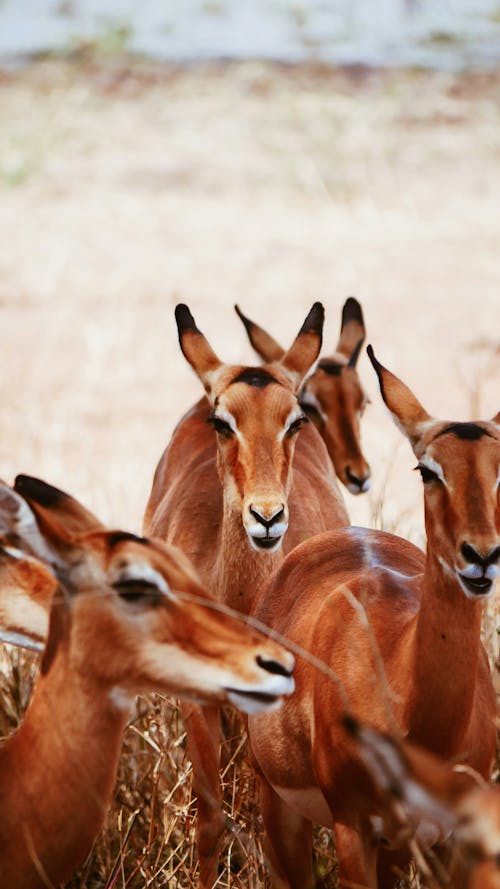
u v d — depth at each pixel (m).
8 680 28.58
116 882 24.39
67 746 18.91
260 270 74.25
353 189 88.25
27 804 18.97
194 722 26.69
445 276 72.38
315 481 32.97
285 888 25.12
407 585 23.69
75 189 89.19
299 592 25.17
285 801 24.84
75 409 54.16
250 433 28.05
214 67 112.94
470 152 93.81
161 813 25.86
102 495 43.97
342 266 74.62
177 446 34.78
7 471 46.38
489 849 12.04
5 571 20.55
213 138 98.00
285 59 114.44
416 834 21.00
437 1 126.75
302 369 30.52
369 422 53.00
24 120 100.62
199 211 85.12
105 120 101.88
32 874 19.09
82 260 76.06
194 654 18.39
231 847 27.00
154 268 74.69
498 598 30.64
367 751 12.25
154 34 121.50
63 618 18.88
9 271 73.94
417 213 83.81
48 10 127.19
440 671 20.67
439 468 20.61
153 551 18.70
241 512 28.12
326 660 22.66
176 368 59.94
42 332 64.69
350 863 22.06
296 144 95.88
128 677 18.66
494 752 22.59
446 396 55.16
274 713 24.09
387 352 61.31
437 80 107.62
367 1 128.50
